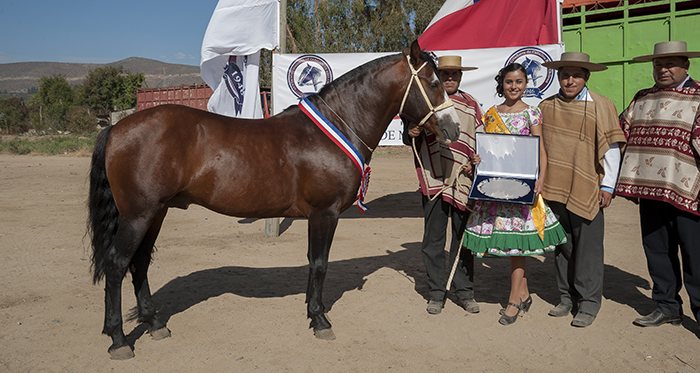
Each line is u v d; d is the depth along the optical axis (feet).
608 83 30.17
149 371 9.71
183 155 10.11
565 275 12.69
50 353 10.47
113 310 10.24
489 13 22.75
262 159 10.52
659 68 11.19
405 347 10.83
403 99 11.25
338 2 86.12
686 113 10.87
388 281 15.61
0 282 15.29
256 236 22.25
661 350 10.51
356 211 28.68
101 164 10.19
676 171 10.91
